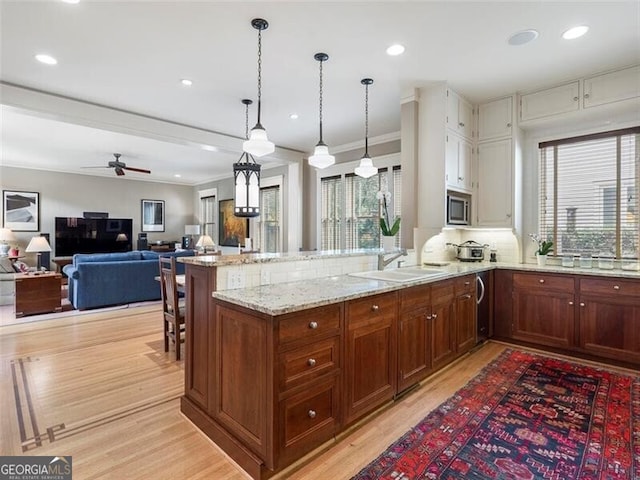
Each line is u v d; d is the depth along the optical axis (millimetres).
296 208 6297
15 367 3084
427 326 2730
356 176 5660
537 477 1703
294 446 1749
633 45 2771
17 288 4770
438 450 1916
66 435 2064
